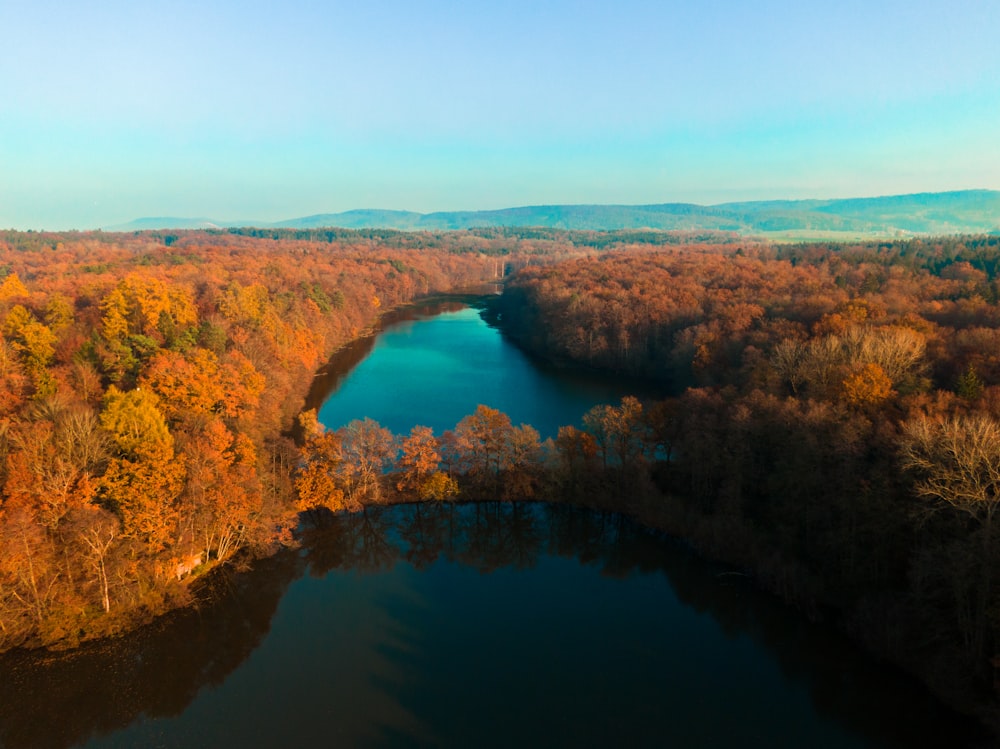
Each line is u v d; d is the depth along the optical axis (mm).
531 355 199500
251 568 78750
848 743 52844
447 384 160875
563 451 92750
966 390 75250
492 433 92500
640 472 90562
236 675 61094
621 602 73375
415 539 86938
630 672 61688
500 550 84688
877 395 77062
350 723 55375
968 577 54000
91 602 65250
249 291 150000
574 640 66500
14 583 61906
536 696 58375
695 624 68938
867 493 63844
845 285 179500
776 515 77438
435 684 60156
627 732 54250
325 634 67312
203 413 92188
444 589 76125
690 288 192250
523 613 71250
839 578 68875
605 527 89062
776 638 65688
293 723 55281
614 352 179000
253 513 79188
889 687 57625
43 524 61406
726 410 88938
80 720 55750
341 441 92000
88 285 131125
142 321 114625
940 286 158875
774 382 96812
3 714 55938
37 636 62688
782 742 53062
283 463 91188
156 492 67750
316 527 88312
